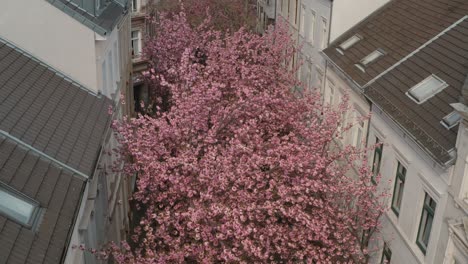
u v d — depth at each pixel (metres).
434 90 13.83
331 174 13.55
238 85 19.42
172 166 12.66
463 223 10.47
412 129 13.08
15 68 12.48
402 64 16.48
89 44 13.89
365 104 17.23
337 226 13.32
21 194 8.74
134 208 21.80
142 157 13.19
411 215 13.27
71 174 10.33
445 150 11.33
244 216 11.80
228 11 38.12
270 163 12.82
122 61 22.27
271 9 37.75
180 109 14.35
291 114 17.30
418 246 13.00
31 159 9.89
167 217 12.02
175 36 31.14
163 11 35.56
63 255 8.13
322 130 15.43
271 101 16.80
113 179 16.55
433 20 17.41
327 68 22.44
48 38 13.69
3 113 10.47
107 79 16.41
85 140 11.81
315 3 24.80
